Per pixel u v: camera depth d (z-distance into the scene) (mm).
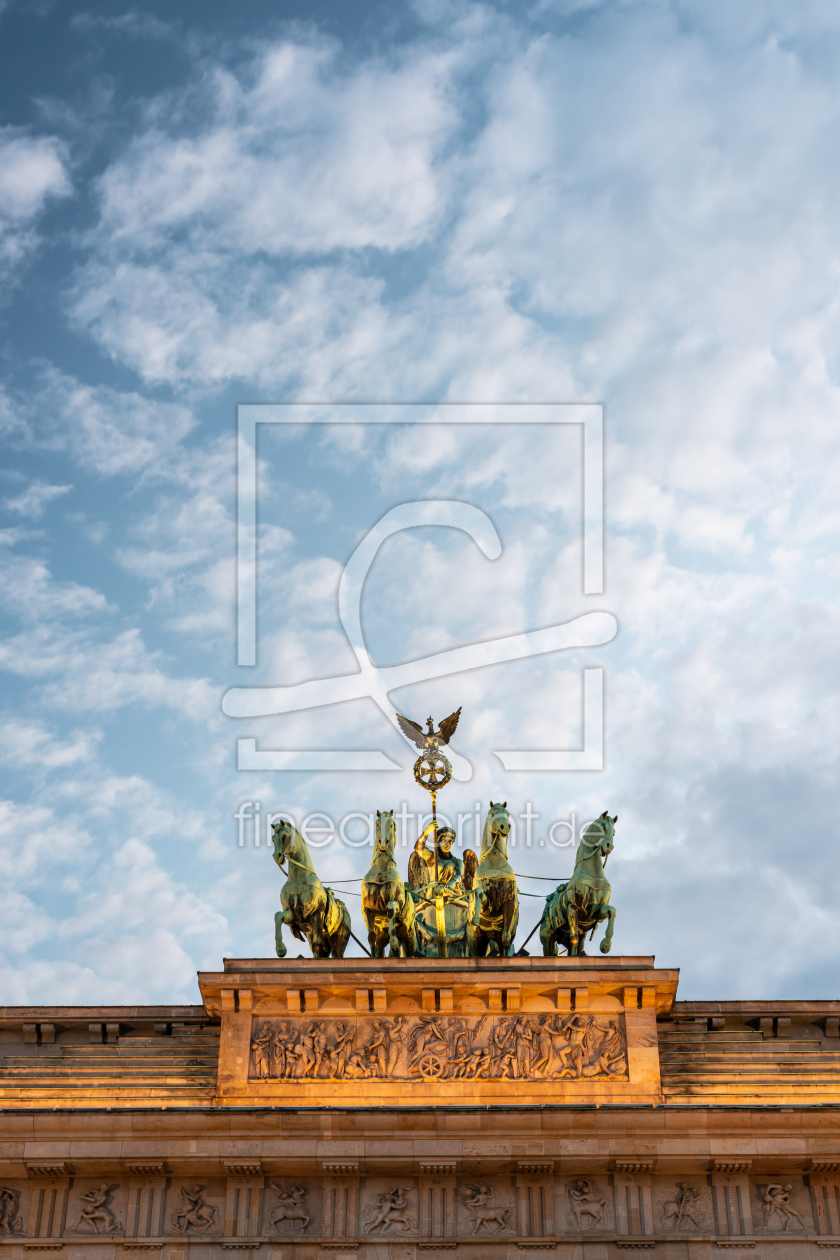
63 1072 80062
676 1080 79750
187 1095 78688
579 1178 76688
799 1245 75125
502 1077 78562
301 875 84562
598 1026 79750
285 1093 78188
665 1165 76125
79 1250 75000
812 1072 80000
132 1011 82625
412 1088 78312
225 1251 74875
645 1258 74688
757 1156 75750
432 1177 76438
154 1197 76250
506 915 83250
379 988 79750
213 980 79938
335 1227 75250
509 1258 74688
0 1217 75875
